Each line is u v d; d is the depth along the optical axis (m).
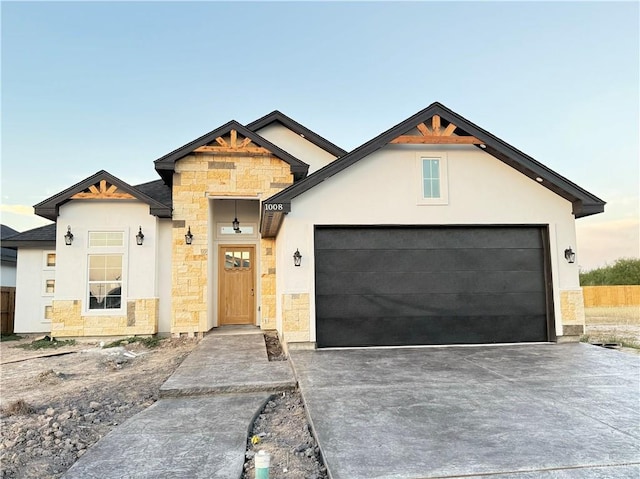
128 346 10.76
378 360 7.39
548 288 9.26
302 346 8.63
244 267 13.30
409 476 3.02
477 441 3.65
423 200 9.09
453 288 9.12
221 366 7.14
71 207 11.63
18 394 6.57
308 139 13.54
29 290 14.22
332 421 4.23
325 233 9.04
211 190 11.73
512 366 6.75
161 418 4.77
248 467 3.55
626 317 17.97
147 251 11.72
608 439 3.66
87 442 4.42
